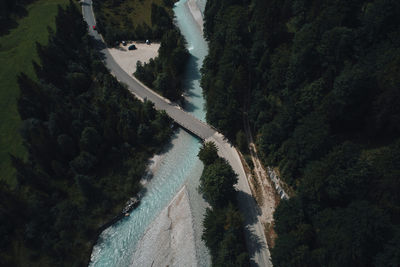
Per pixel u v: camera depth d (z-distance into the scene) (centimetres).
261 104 9712
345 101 6956
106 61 14038
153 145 10456
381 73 6794
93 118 9981
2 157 9625
